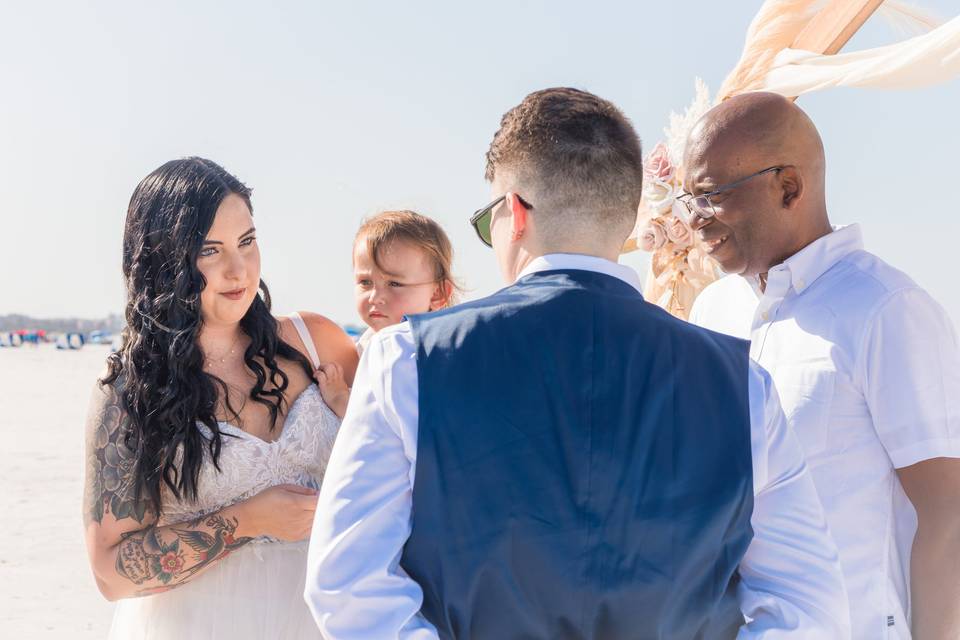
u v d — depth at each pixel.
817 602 1.67
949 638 2.15
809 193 2.44
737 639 1.67
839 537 2.27
